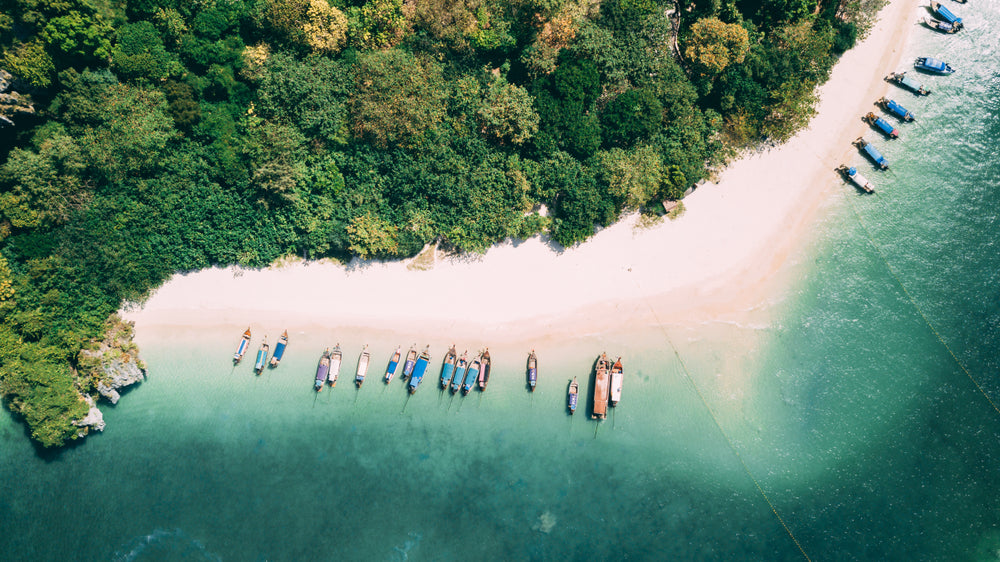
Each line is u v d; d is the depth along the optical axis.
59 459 59.56
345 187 58.91
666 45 57.50
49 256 55.91
